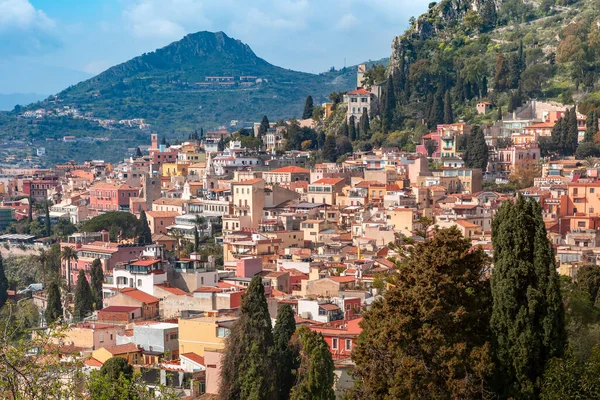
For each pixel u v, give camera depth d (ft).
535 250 634.02
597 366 593.83
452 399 616.39
